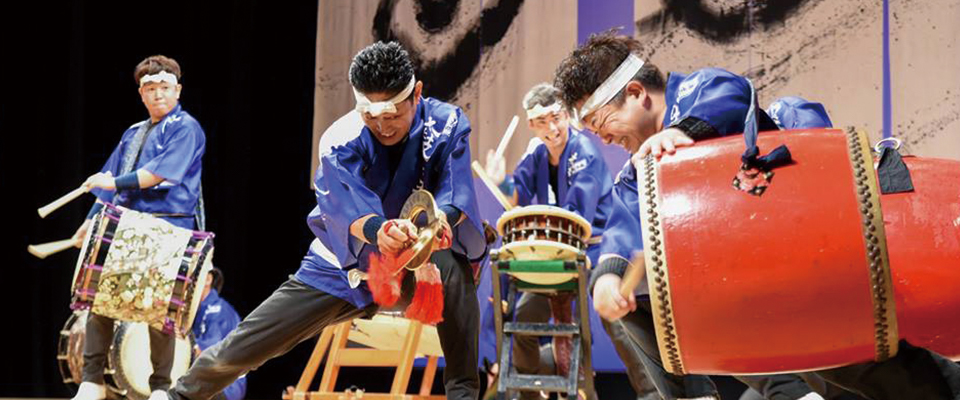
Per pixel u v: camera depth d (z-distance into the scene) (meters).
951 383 1.63
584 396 4.09
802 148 1.54
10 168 5.89
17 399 5.35
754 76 5.02
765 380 2.35
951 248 1.60
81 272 3.84
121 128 6.13
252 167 6.19
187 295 3.95
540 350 4.43
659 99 2.03
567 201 4.51
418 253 2.13
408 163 2.50
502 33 5.61
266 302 2.58
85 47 6.12
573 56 2.10
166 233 3.99
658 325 1.56
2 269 5.82
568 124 4.61
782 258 1.46
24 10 5.97
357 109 2.39
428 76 5.73
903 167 1.71
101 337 4.00
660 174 1.58
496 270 3.76
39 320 5.84
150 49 6.16
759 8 5.04
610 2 5.38
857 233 1.46
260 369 6.04
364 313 2.62
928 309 1.59
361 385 5.97
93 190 4.48
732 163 1.55
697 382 2.21
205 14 6.17
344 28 5.92
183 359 4.72
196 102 6.13
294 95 6.25
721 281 1.49
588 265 3.76
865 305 1.47
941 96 4.67
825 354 1.53
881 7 4.81
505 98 5.55
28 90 5.95
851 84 4.83
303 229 6.18
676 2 5.20
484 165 5.54
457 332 2.55
